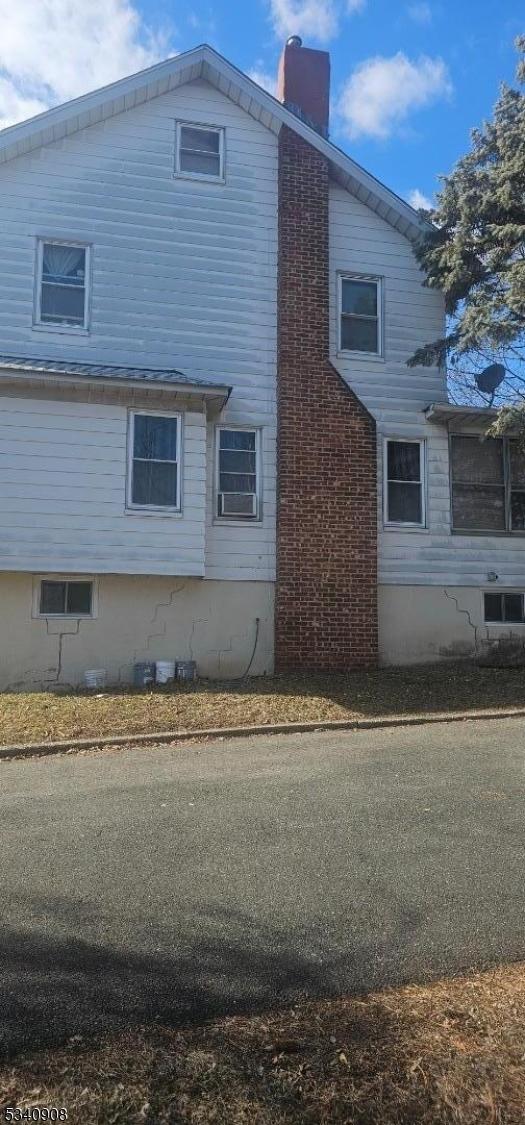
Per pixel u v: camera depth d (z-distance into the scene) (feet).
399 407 43.34
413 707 30.91
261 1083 8.61
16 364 36.11
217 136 42.78
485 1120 8.24
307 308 41.65
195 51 41.52
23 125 39.60
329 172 43.78
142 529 36.88
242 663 39.22
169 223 41.42
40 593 37.17
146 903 12.85
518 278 33.96
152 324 40.55
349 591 40.22
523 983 10.64
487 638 42.93
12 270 39.42
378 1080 8.70
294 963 11.02
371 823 16.85
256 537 40.09
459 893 13.32
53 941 11.56
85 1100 8.32
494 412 42.37
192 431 37.88
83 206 40.60
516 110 38.37
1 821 17.11
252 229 42.29
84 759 23.77
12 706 30.73
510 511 44.09
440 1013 9.92
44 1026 9.48
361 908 12.73
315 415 40.96
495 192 37.50
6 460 35.63
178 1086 8.54
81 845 15.56
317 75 49.88
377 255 44.21
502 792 19.17
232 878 13.91
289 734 27.25
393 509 42.73
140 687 35.42
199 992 10.26
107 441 36.73
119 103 41.27
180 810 17.85
